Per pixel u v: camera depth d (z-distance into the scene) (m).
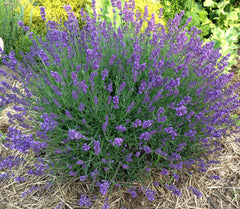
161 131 2.04
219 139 2.74
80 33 2.69
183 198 2.14
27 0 4.60
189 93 2.37
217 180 2.33
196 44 2.53
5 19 3.92
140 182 2.08
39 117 2.30
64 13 4.43
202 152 2.40
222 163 2.50
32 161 2.33
